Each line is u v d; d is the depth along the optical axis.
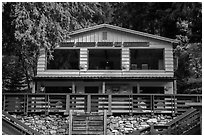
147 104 17.80
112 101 17.94
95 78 20.84
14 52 18.98
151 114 17.62
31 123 17.75
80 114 16.50
